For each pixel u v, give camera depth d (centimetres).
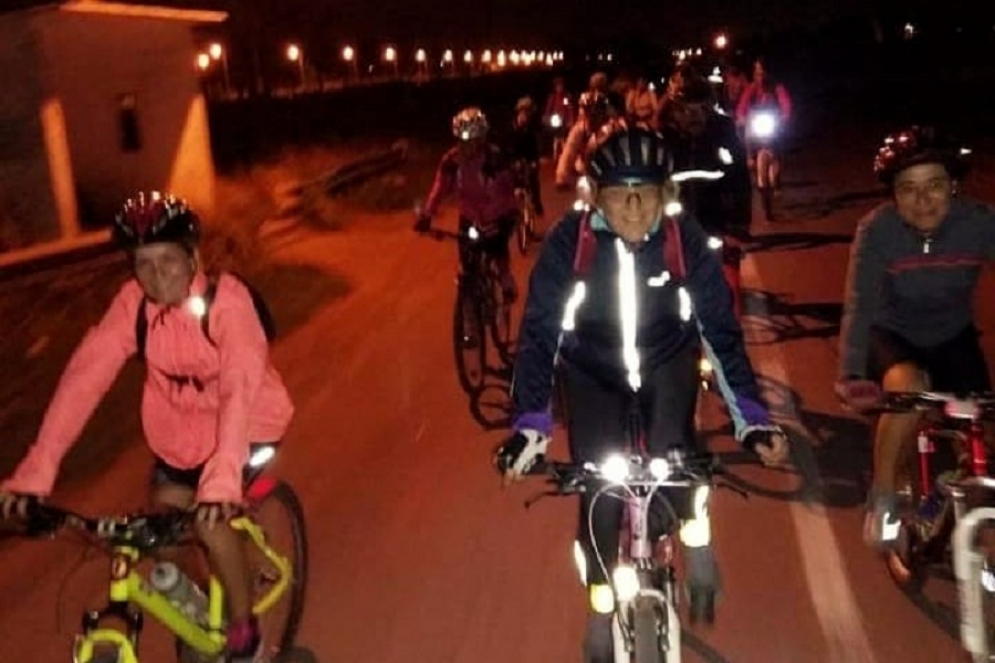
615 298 377
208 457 407
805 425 757
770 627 490
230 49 3350
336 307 1262
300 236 1812
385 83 4441
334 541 607
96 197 1648
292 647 492
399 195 2230
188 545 418
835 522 601
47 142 1390
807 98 5597
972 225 456
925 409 419
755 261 1352
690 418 388
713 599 398
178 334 388
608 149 371
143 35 1705
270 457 424
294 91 3653
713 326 377
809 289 1187
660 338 382
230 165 2234
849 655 465
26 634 533
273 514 476
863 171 2342
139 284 390
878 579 530
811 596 517
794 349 955
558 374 397
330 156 2523
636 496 354
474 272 871
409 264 1518
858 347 464
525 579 551
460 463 723
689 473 343
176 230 378
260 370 384
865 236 467
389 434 791
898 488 498
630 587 349
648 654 338
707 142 854
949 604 503
